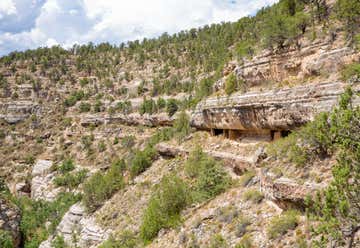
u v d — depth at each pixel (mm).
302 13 43750
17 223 82375
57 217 85625
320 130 19719
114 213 58875
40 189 109938
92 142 122500
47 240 73000
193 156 53688
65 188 101938
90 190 70625
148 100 119938
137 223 50750
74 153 121438
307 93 34750
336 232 15891
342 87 30828
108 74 171875
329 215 16141
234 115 47531
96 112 137750
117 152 108688
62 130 140250
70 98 156625
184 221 35938
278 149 30047
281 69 42062
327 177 22719
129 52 187625
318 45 37469
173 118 100062
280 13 52219
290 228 23734
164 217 40219
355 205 15695
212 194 39406
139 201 57031
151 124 112062
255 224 27078
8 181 121250
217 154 50531
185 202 40688
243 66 48531
